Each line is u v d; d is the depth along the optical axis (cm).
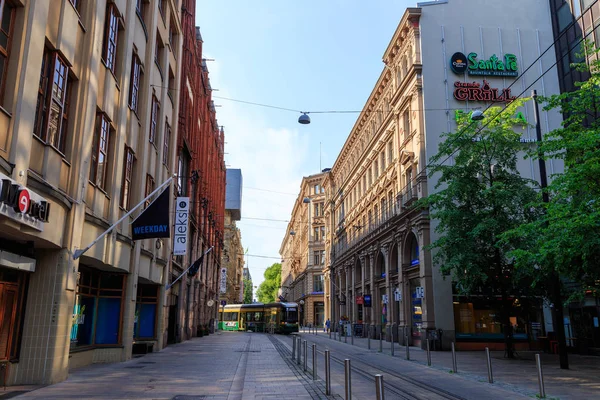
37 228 999
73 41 1230
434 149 2739
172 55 2638
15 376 1123
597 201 1205
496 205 1981
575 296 1521
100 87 1459
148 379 1280
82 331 1636
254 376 1385
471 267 1927
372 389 1178
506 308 2067
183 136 2945
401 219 2991
